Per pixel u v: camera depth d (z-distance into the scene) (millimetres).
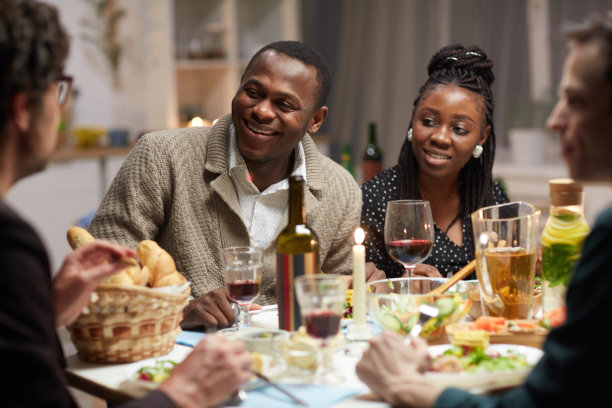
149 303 1411
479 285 1653
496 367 1291
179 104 6094
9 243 1022
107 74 5727
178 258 1959
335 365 1408
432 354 1396
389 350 1238
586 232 1604
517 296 1599
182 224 1945
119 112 5801
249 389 1268
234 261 1544
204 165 1979
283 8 6199
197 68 5957
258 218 1999
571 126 1165
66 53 1139
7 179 1116
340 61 6156
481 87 2268
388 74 5895
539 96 5172
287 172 2068
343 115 6168
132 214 1910
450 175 2299
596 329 1032
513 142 5125
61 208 4949
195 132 2049
